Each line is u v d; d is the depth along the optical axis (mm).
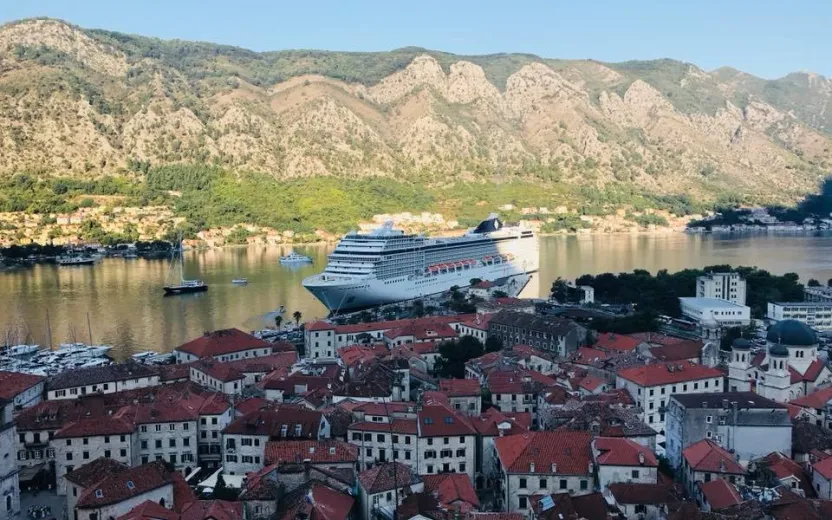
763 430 145250
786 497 117438
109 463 135750
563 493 124250
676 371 191500
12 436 120688
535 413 187875
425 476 133500
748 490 123125
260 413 157125
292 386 195750
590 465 133750
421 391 193375
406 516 114500
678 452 149000
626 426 151750
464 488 130750
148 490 127375
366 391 180875
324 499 120500
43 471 155750
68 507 132250
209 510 117062
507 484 133750
